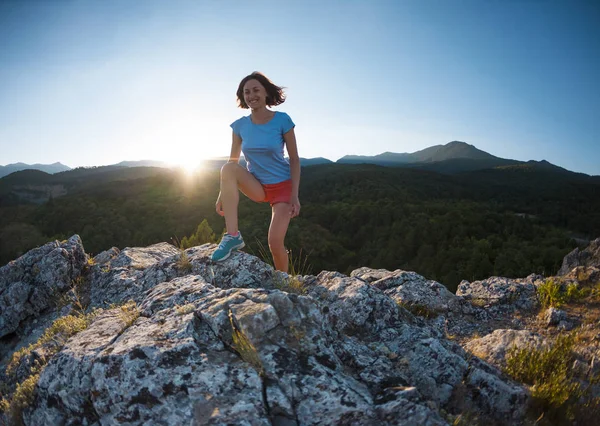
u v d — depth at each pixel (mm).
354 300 4020
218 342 2783
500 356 4051
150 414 2322
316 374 2561
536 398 3217
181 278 3984
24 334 5168
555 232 74625
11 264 5680
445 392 3162
